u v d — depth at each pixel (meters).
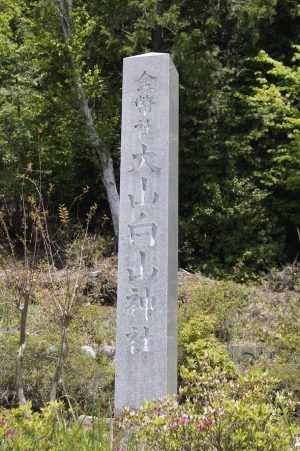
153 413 3.64
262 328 7.87
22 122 13.55
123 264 5.31
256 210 13.37
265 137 13.77
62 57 13.55
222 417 3.29
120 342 5.24
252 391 3.83
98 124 13.40
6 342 6.23
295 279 9.97
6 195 13.38
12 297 7.60
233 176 13.75
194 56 13.13
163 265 5.23
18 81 14.31
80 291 7.30
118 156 14.65
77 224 13.68
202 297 8.45
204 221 13.58
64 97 13.47
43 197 14.46
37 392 5.97
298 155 12.25
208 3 13.93
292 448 3.37
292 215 13.57
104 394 5.84
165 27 13.66
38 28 13.44
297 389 6.01
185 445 3.28
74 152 14.23
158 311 5.19
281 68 12.36
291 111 12.56
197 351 6.48
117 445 3.66
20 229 12.96
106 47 13.84
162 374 5.13
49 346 6.43
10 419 3.60
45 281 7.78
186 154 14.05
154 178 5.34
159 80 5.44
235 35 14.26
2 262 7.61
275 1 13.11
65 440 3.58
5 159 13.62
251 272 12.99
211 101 13.88
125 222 5.36
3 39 13.84
